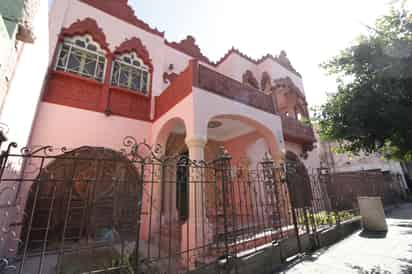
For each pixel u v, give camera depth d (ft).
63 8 20.90
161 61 27.02
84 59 21.61
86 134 19.35
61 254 7.76
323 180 19.93
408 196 45.37
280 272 11.33
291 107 38.52
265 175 16.34
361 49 14.26
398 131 13.91
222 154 13.03
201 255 12.30
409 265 10.75
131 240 17.04
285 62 40.22
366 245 14.97
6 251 13.08
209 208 16.99
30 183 15.87
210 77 18.47
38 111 17.46
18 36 9.25
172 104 19.67
